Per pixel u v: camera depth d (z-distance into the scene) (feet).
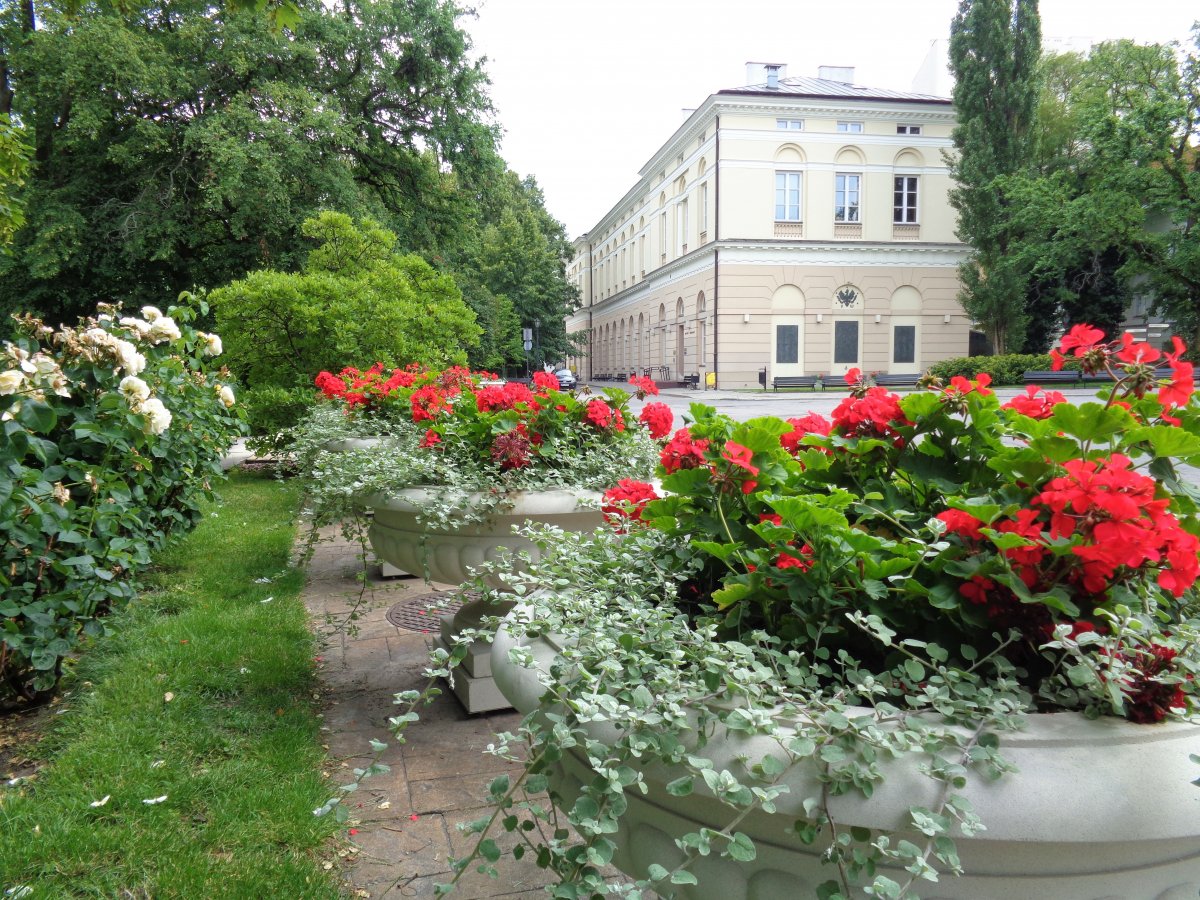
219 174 44.83
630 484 6.22
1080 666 3.11
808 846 3.29
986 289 79.56
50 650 8.92
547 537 6.32
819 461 5.01
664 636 3.94
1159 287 71.26
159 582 15.39
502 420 9.87
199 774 8.14
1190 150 69.82
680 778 3.35
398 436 14.17
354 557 18.70
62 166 50.67
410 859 7.16
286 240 50.47
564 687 3.70
